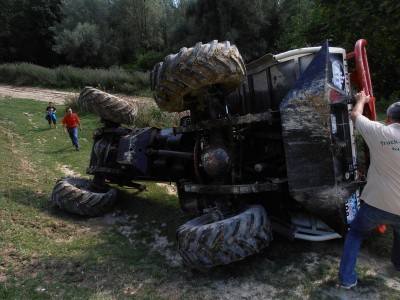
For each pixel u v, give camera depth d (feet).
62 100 68.64
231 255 10.84
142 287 11.39
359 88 14.19
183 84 11.14
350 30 26.37
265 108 14.33
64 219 17.30
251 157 13.96
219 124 12.54
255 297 10.71
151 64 120.78
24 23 137.39
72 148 34.73
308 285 11.12
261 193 13.98
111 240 15.23
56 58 137.90
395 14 22.66
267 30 102.68
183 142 16.49
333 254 12.73
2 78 93.56
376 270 11.76
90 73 86.79
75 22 131.03
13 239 14.10
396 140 9.66
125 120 19.53
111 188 20.35
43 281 11.62
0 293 10.80
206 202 14.21
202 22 105.91
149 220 17.53
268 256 12.78
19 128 42.75
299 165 11.35
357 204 13.16
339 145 11.55
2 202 17.92
